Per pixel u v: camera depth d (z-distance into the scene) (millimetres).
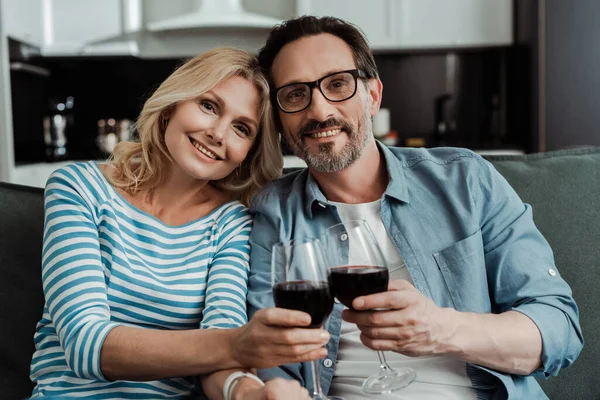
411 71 4895
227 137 1479
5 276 1479
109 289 1349
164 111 1502
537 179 1584
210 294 1377
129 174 1504
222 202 1601
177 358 1156
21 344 1443
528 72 4273
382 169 1531
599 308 1479
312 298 1008
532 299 1313
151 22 4777
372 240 1086
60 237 1324
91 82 5023
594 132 4082
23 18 4219
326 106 1438
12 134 4141
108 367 1181
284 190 1575
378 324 1087
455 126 4879
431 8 4434
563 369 1442
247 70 1484
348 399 1316
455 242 1385
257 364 1108
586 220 1541
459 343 1174
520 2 4375
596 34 4039
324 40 1484
